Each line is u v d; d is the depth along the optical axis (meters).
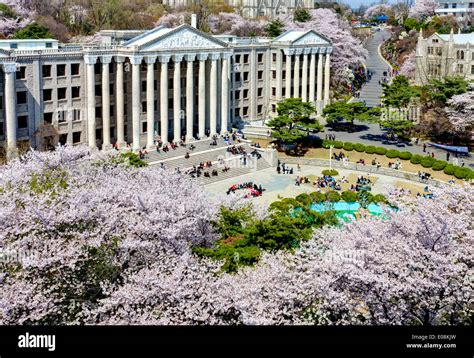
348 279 42.31
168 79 124.06
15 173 60.47
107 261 46.31
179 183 67.06
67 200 50.72
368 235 48.44
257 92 146.12
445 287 41.97
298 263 45.53
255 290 41.75
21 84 100.75
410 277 41.59
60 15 186.38
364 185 104.56
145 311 40.78
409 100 138.88
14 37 144.25
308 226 64.12
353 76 176.12
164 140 117.56
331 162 118.12
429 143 128.38
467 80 148.12
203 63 122.12
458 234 47.06
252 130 134.62
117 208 51.38
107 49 109.50
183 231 52.88
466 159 120.69
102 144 114.44
